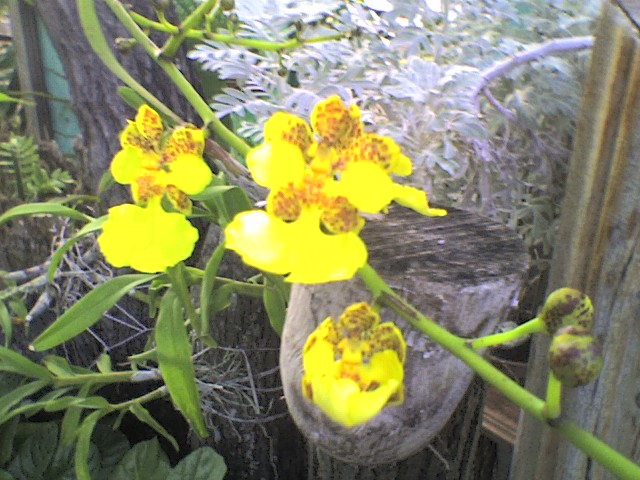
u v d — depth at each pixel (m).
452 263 0.17
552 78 0.26
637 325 0.19
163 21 0.18
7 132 0.38
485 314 0.17
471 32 0.27
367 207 0.13
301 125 0.14
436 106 0.25
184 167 0.16
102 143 0.30
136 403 0.28
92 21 0.18
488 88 0.27
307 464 0.34
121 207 0.16
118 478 0.29
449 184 0.28
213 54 0.27
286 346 0.18
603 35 0.17
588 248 0.19
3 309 0.27
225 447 0.33
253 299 0.28
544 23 0.27
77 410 0.27
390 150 0.13
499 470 0.33
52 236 0.33
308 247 0.13
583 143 0.18
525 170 0.29
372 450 0.18
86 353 0.34
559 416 0.12
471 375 0.18
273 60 0.27
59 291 0.31
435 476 0.28
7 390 0.31
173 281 0.21
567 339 0.12
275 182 0.13
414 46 0.26
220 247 0.20
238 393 0.31
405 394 0.17
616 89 0.17
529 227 0.28
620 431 0.21
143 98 0.19
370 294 0.16
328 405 0.12
